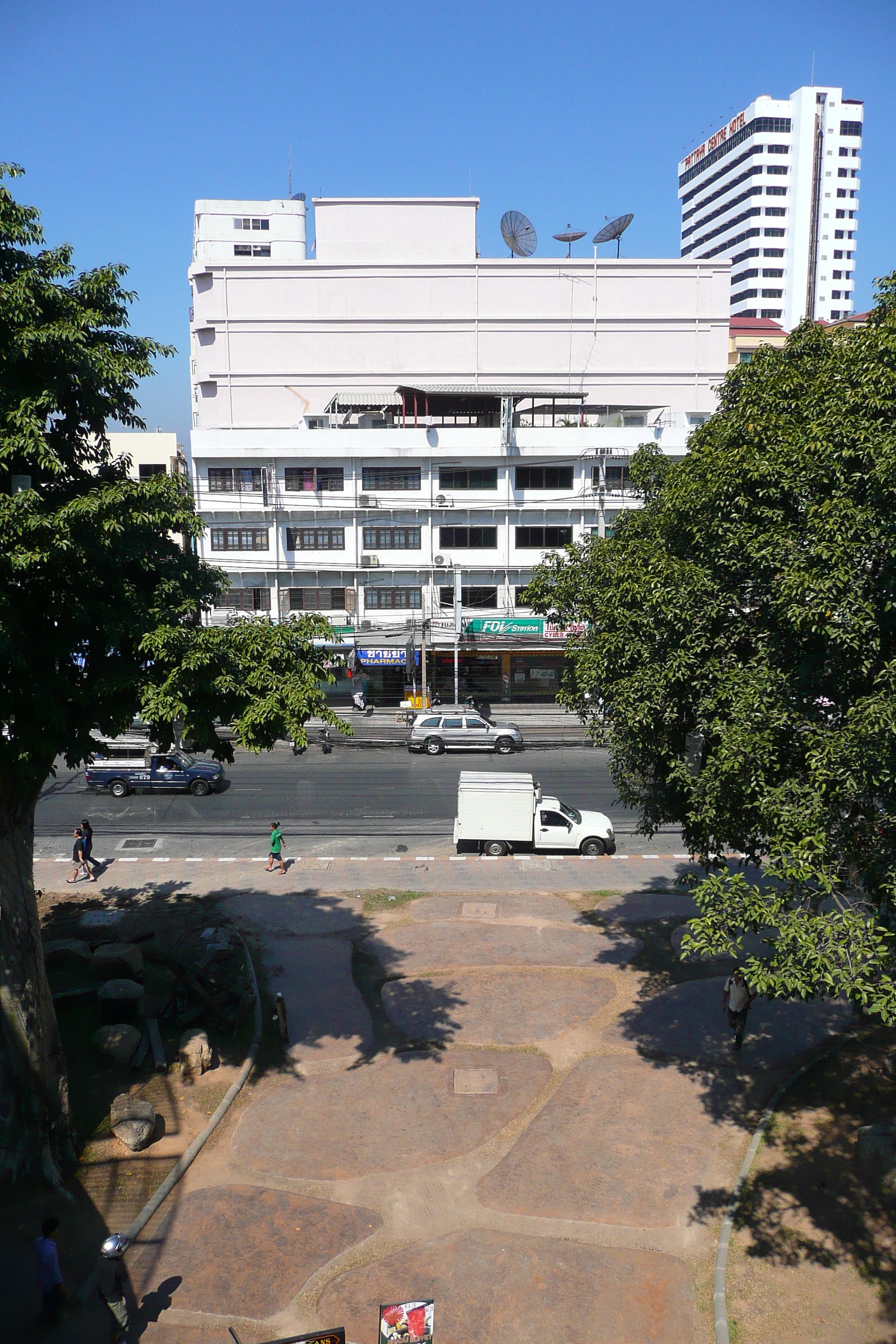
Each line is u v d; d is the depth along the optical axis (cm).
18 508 1027
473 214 5047
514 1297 997
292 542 4475
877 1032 1577
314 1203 1149
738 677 1105
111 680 1158
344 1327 951
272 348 5066
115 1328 916
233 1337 878
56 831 2703
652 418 5097
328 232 5028
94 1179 1184
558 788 3158
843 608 980
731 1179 1197
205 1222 1112
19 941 1202
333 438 4403
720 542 1177
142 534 1259
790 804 1019
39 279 1112
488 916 2073
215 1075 1437
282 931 1992
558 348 5100
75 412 1198
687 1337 947
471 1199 1159
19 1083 1178
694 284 5100
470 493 4481
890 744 884
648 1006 1667
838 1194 1156
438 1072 1456
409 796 3086
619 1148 1262
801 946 912
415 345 5072
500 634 4475
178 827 2739
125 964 1672
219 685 1216
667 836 2667
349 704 4697
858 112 10712
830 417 1070
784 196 10788
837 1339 936
